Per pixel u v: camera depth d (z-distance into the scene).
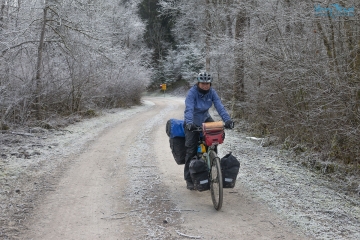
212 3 20.02
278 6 9.16
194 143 5.35
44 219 4.61
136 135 11.44
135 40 44.56
